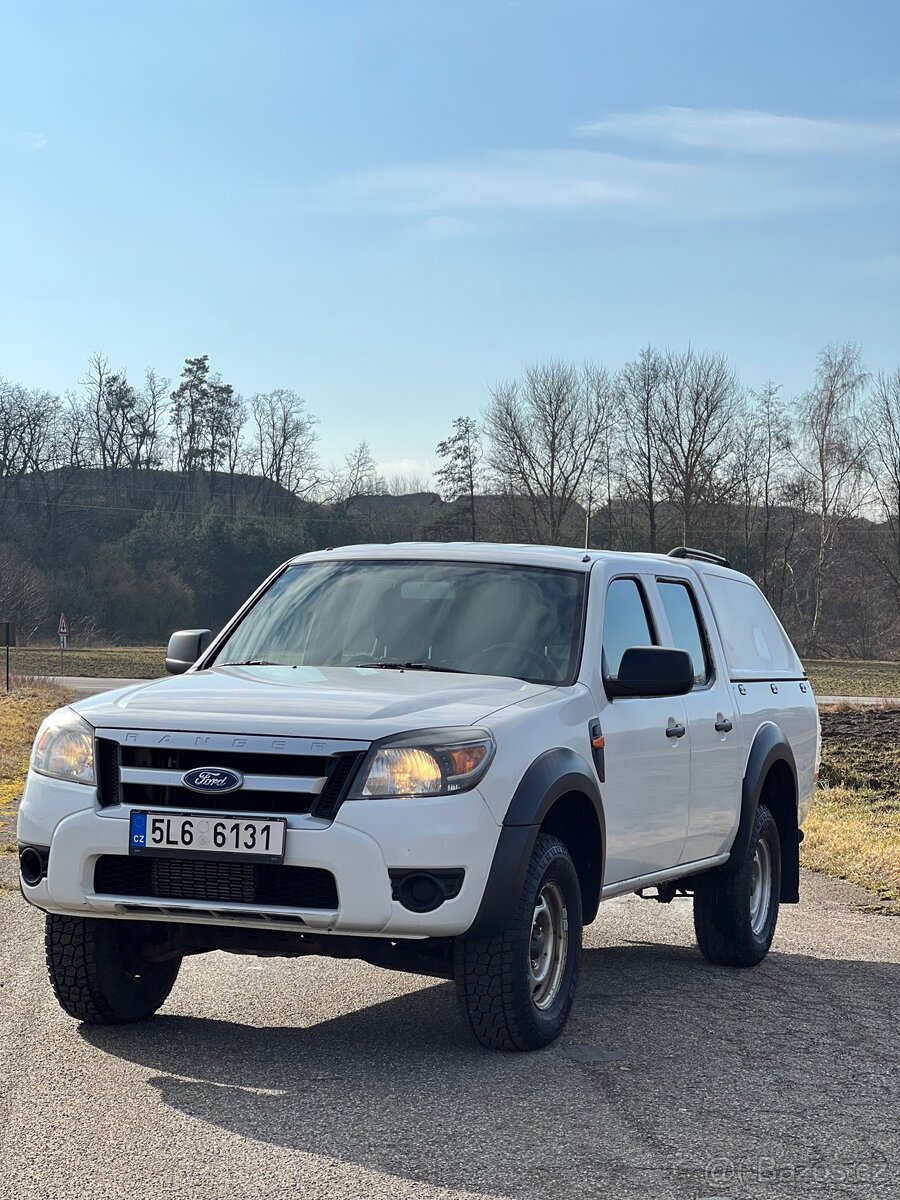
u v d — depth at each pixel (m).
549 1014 5.46
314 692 5.41
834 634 83.56
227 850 4.89
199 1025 5.75
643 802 6.28
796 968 7.55
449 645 6.14
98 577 91.31
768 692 8.10
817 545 83.31
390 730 4.98
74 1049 5.30
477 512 91.06
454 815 4.92
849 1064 5.42
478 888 4.97
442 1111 4.58
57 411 97.50
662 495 82.88
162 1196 3.76
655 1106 4.73
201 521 98.19
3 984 6.40
